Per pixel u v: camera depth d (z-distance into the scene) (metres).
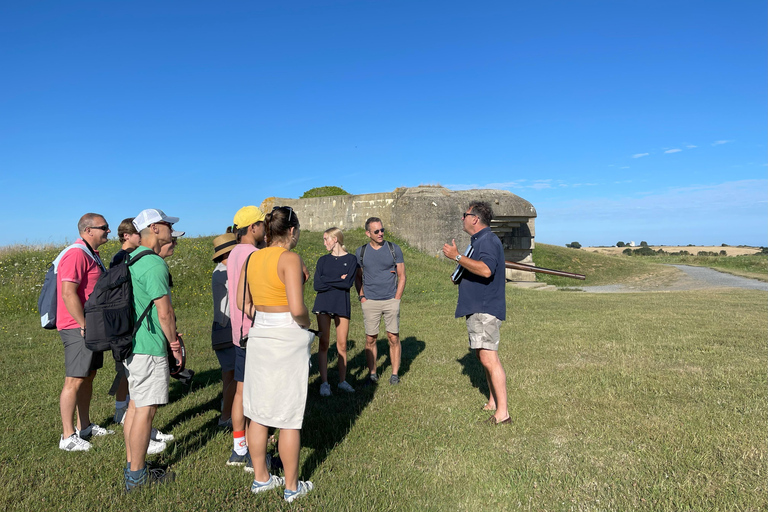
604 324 9.02
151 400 3.16
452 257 4.41
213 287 4.26
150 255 3.23
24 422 4.38
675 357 6.36
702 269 28.52
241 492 3.09
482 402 4.88
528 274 23.11
